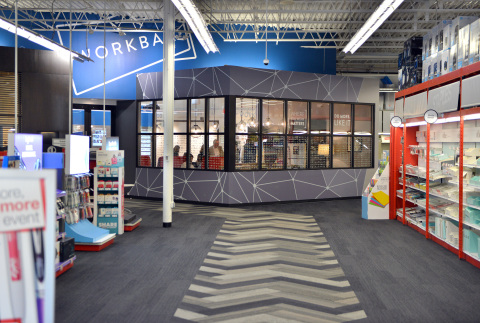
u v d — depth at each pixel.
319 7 13.14
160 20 14.19
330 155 12.79
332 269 5.61
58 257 5.26
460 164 6.15
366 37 9.75
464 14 13.21
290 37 15.43
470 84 5.71
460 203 6.14
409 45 8.89
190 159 11.90
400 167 9.46
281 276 5.29
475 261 5.77
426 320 3.96
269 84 11.77
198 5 12.80
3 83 10.77
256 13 13.32
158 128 12.57
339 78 12.89
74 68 13.55
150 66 13.91
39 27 14.00
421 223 7.93
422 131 8.93
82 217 6.84
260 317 4.00
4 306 1.90
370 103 13.41
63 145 6.72
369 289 4.82
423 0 11.99
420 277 5.28
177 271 5.46
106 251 6.48
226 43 15.09
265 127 11.79
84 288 4.77
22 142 5.04
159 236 7.58
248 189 11.45
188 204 11.70
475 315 4.08
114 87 13.67
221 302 4.38
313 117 12.54
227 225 8.67
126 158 13.55
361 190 13.32
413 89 8.38
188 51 14.88
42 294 1.95
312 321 3.92
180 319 3.94
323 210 10.80
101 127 13.80
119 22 13.58
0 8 12.27
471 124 6.80
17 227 1.92
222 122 11.37
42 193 1.96
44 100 11.09
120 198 7.66
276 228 8.40
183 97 11.99
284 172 11.98
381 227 8.56
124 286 4.86
